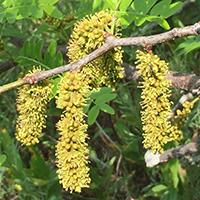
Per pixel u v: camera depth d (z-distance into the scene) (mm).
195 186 552
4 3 375
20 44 539
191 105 413
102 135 619
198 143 470
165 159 503
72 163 299
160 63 303
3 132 570
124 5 352
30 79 315
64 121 303
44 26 447
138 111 579
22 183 541
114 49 326
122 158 636
